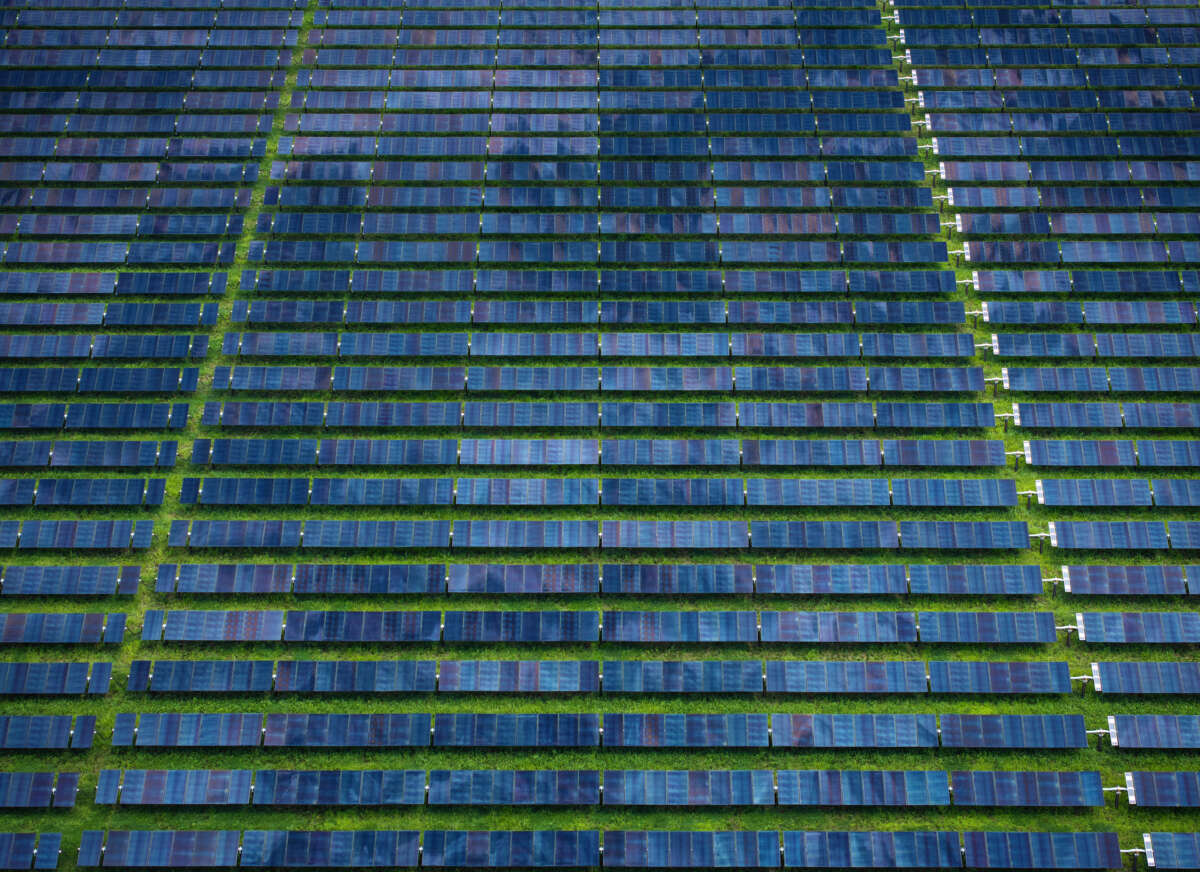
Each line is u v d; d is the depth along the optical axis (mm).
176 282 40344
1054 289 40375
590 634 33438
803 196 42688
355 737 31734
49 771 31172
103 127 44719
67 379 37906
